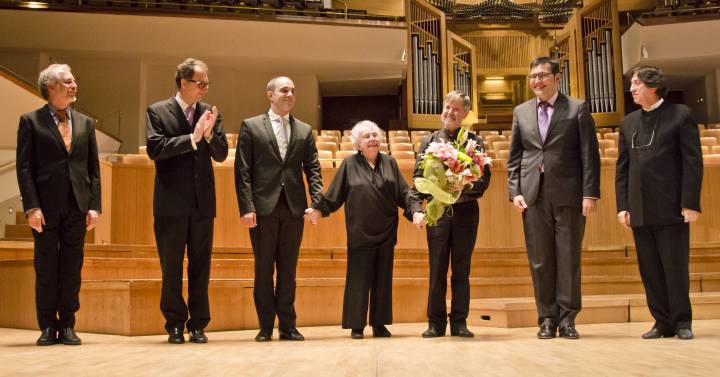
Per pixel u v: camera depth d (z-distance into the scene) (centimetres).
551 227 269
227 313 319
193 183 258
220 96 942
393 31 920
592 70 934
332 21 901
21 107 576
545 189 269
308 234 486
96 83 891
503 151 621
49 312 252
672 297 259
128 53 870
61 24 839
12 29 834
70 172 258
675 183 266
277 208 271
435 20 952
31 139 256
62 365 171
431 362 174
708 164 535
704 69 961
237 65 934
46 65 868
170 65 923
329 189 283
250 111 959
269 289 267
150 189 501
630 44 950
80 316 311
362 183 278
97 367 165
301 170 279
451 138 281
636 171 272
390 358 185
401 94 1036
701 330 281
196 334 254
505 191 516
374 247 274
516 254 448
